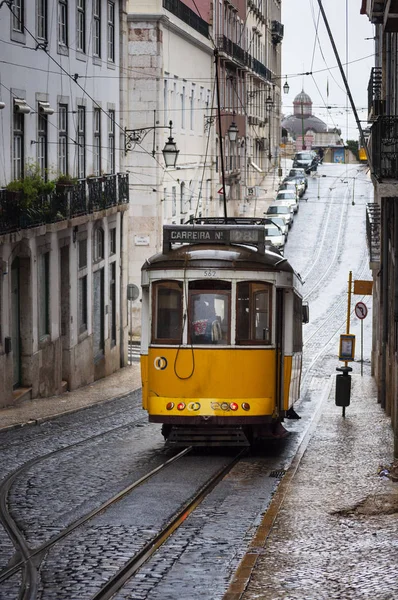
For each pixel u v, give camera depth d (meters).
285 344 34.56
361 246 132.25
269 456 34.69
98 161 68.38
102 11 68.12
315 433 40.31
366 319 99.00
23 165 52.34
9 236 47.94
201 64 111.19
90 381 67.00
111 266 73.75
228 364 33.47
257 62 159.38
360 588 16.94
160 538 21.19
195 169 107.88
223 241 34.72
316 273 118.94
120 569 18.62
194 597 16.81
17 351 53.50
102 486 27.58
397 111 44.94
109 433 40.44
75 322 62.56
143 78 88.19
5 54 49.06
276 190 168.38
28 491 26.67
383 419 46.03
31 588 17.47
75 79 61.50
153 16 87.38
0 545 20.61
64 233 59.62
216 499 25.81
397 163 34.78
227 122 132.88
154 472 30.22
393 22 34.03
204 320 33.66
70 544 20.62
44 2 55.44
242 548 20.12
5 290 49.22
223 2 129.12
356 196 170.75
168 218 94.31
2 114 48.91
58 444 36.56
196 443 33.69
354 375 72.94
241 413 33.41
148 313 34.47
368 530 21.38
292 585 17.17
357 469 30.06
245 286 33.72
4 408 49.00
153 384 33.84
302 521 22.31
